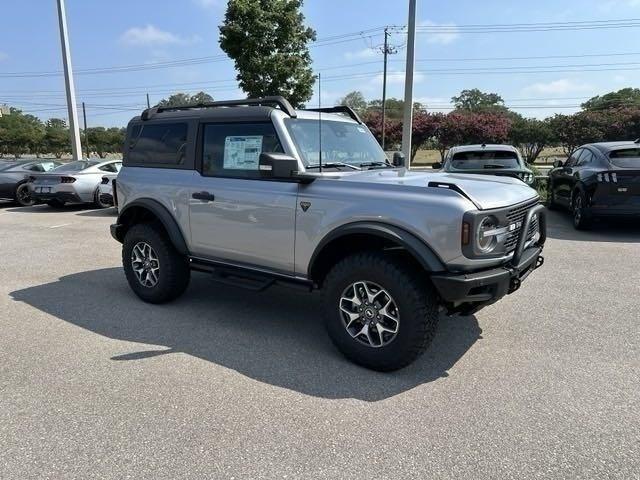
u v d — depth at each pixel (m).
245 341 4.24
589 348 4.04
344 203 3.72
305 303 5.28
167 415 3.05
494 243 3.47
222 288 5.82
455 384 3.45
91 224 10.98
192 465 2.58
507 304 5.14
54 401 3.22
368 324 3.67
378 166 4.81
